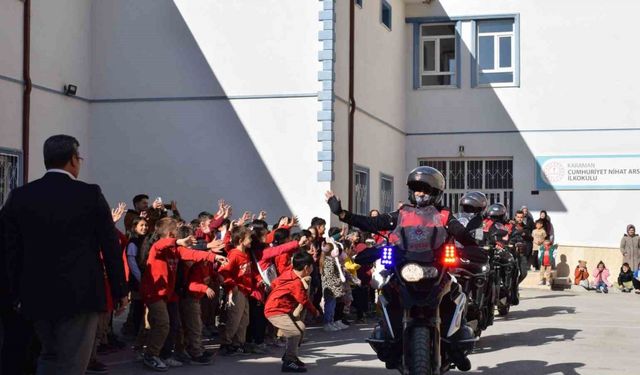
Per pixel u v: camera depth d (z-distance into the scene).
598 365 10.91
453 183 28.02
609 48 26.84
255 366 10.69
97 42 19.34
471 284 11.22
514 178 27.31
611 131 26.81
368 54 22.55
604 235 26.73
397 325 7.37
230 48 19.02
